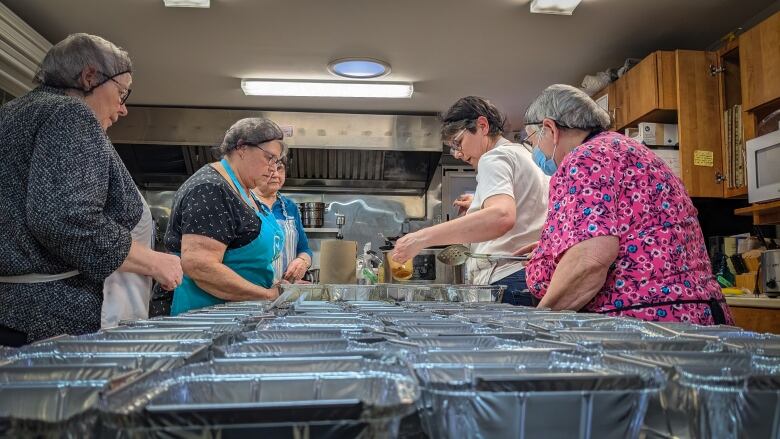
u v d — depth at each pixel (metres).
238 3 2.87
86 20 3.05
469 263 1.95
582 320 0.75
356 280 2.49
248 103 4.40
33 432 0.30
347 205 5.04
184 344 0.50
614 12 2.94
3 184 1.17
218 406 0.30
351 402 0.31
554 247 1.25
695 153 2.94
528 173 1.80
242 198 1.89
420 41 3.29
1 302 1.17
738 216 3.20
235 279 1.67
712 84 2.99
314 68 3.69
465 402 0.35
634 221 1.20
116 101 1.42
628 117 3.24
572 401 0.35
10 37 2.85
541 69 3.69
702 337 0.57
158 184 4.88
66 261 1.15
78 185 1.13
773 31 2.49
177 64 3.64
